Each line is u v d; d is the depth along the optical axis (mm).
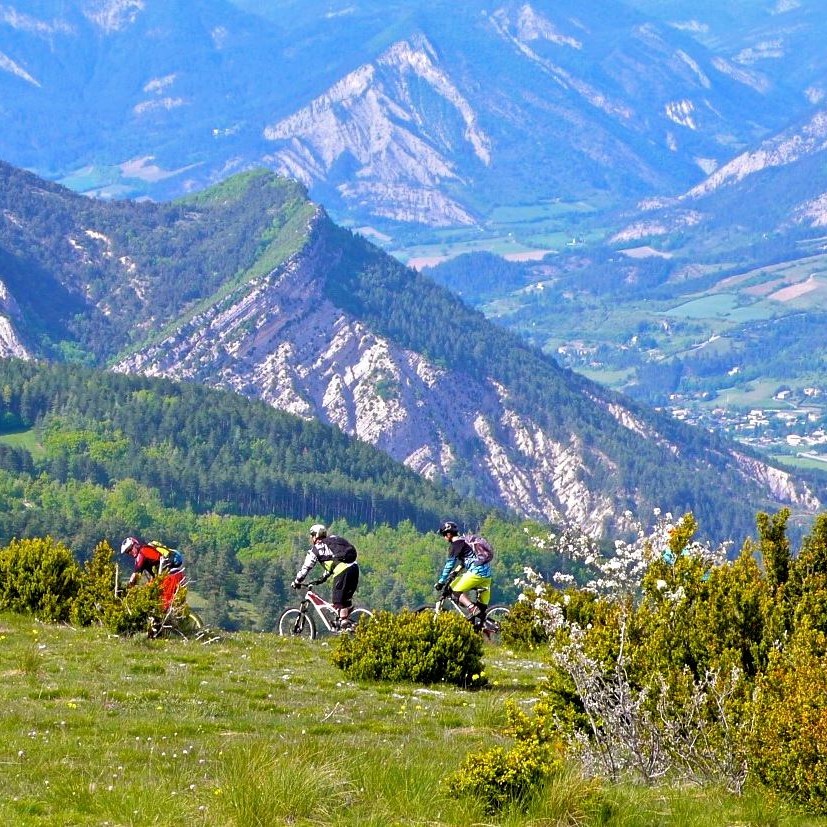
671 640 26953
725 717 24312
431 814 20750
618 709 24812
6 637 41844
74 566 47750
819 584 27219
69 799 20922
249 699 33219
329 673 38469
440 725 30766
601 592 43281
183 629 45656
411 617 38938
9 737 26203
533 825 20500
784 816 22016
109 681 34375
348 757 23938
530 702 33906
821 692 23234
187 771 23344
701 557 29922
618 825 20922
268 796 20594
